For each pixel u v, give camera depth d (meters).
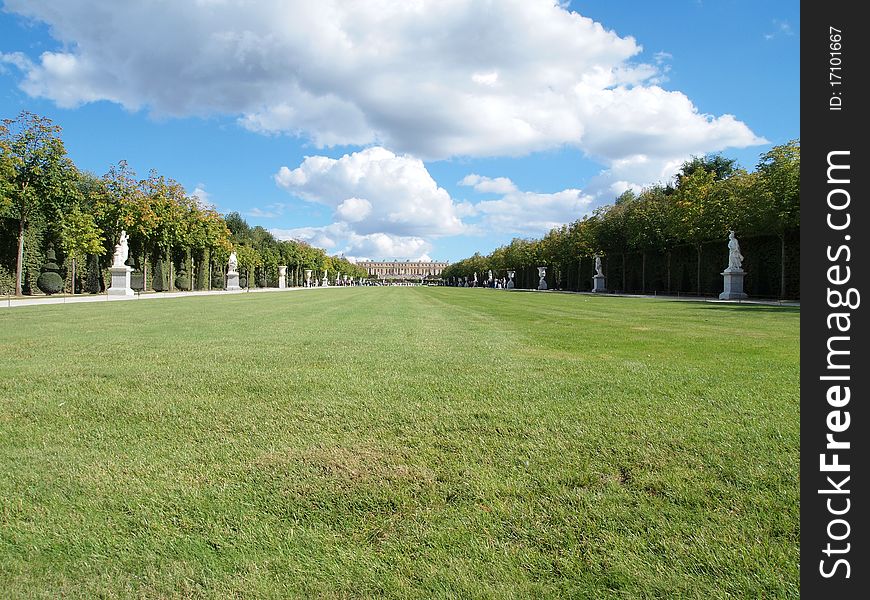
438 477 3.22
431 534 2.58
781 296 28.20
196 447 3.76
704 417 4.39
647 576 2.23
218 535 2.58
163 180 43.09
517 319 15.27
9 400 4.99
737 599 2.09
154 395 5.23
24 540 2.53
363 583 2.21
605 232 49.47
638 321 14.35
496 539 2.54
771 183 26.75
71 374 6.23
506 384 5.72
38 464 3.44
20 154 28.36
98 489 3.07
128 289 33.75
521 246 84.19
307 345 8.99
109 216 38.81
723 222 33.34
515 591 2.15
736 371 6.45
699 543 2.47
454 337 10.32
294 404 4.89
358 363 7.09
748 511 2.76
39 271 32.19
